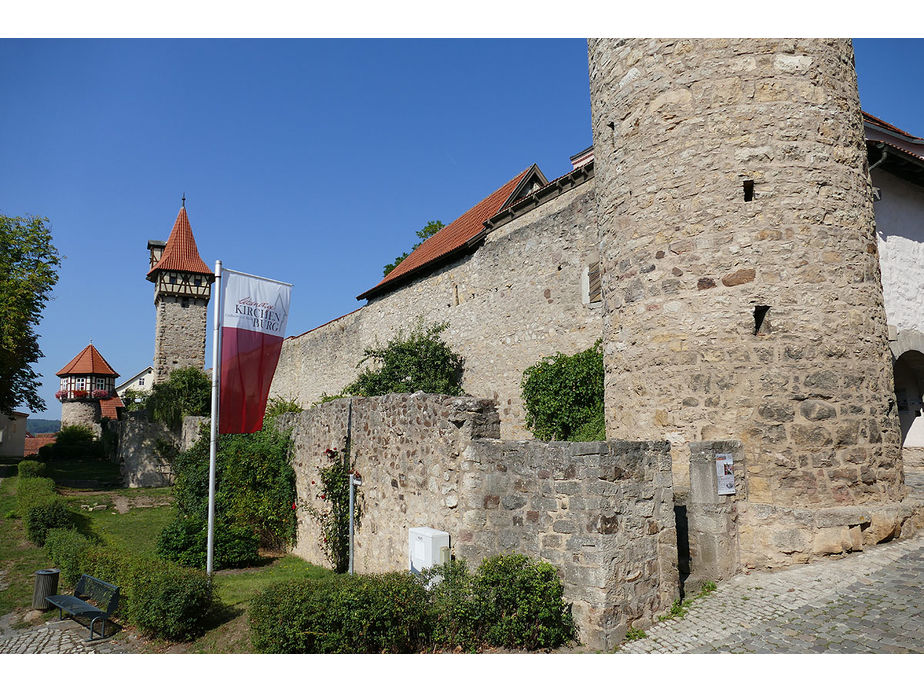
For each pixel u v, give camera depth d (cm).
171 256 3756
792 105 740
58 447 3488
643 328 788
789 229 720
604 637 494
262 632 553
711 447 647
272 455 1180
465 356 1772
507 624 509
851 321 720
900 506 695
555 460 548
